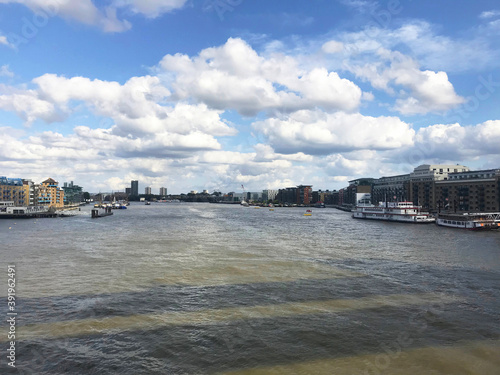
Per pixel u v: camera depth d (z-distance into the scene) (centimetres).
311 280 5134
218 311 3831
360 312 3825
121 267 5928
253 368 2686
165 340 3127
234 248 8119
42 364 2720
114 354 2880
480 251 7944
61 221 17362
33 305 3981
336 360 2803
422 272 5703
